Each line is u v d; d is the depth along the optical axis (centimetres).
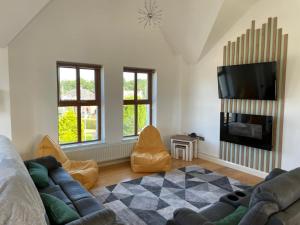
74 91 421
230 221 167
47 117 382
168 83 539
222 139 460
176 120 564
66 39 387
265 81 374
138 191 338
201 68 505
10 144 254
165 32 504
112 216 165
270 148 379
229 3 377
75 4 390
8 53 337
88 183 337
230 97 436
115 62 448
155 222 260
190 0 405
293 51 350
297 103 349
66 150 402
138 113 514
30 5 259
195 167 449
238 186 358
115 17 438
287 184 149
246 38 411
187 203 304
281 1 360
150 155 439
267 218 133
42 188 243
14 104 348
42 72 371
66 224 154
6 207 130
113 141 462
